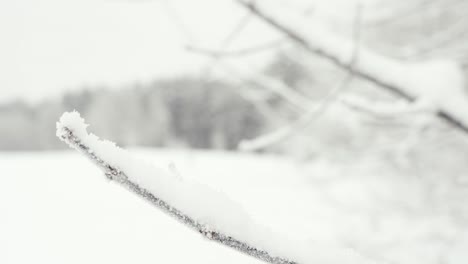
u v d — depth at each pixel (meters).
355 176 4.00
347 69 2.12
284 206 5.70
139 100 33.53
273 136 2.30
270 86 2.49
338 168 4.06
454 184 3.73
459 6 3.40
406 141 2.49
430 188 3.79
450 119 2.06
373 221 3.66
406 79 2.09
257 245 0.70
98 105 42.75
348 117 3.14
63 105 54.81
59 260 3.12
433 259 3.21
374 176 3.95
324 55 2.10
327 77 3.72
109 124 39.78
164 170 0.69
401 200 3.86
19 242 3.63
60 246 3.45
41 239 3.66
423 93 2.07
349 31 3.00
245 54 2.13
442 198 3.79
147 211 4.47
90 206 4.88
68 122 0.62
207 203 0.68
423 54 2.98
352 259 0.75
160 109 32.09
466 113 2.03
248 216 0.71
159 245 3.21
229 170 10.12
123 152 0.66
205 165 11.19
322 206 5.48
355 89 4.18
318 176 4.15
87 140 0.63
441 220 3.74
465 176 3.78
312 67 3.50
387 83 2.11
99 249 3.28
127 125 36.28
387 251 3.27
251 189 7.19
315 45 2.08
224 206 0.69
